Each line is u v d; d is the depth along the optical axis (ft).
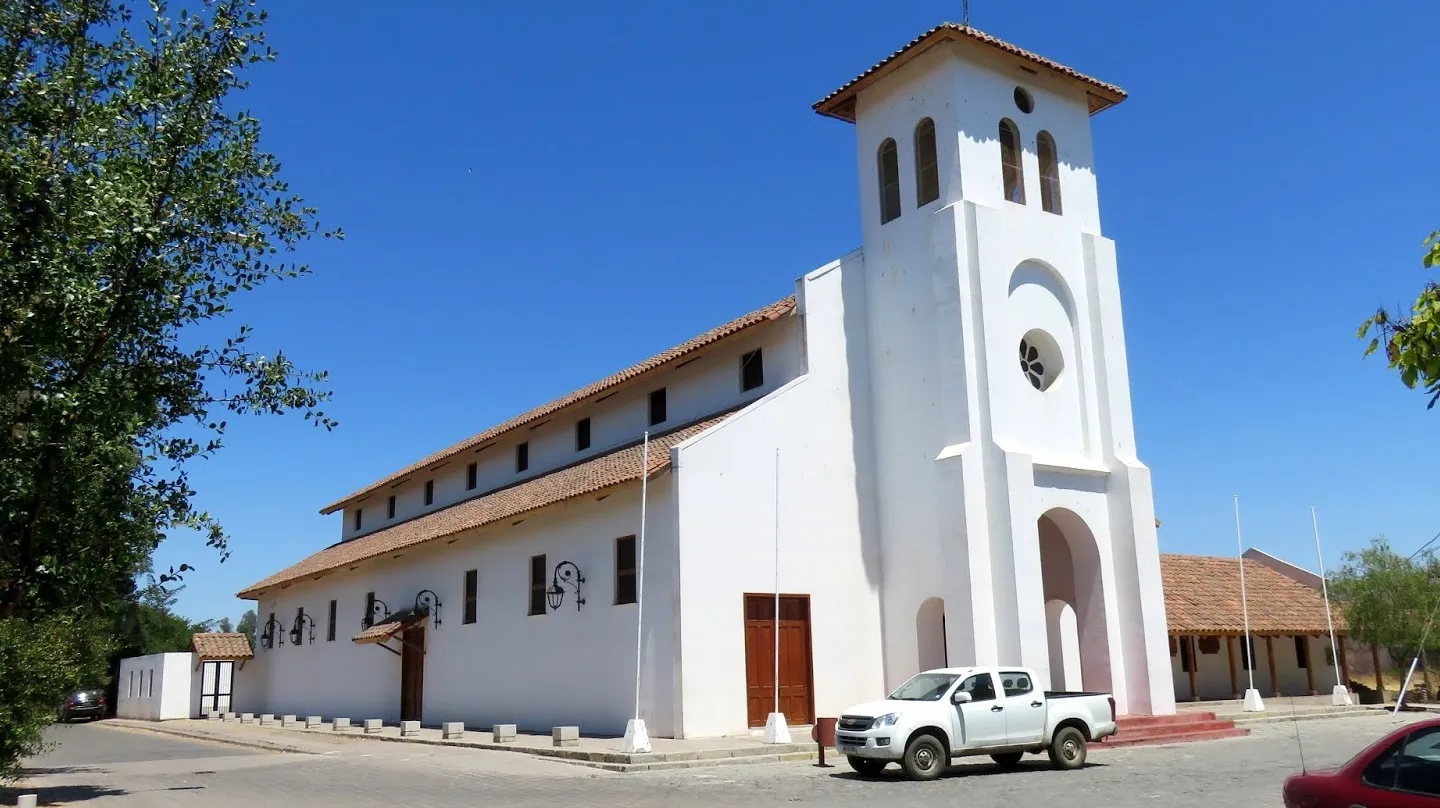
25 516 41.11
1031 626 71.97
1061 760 57.36
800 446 79.20
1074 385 82.23
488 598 94.53
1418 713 99.45
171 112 41.91
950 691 55.42
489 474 116.78
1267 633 116.26
